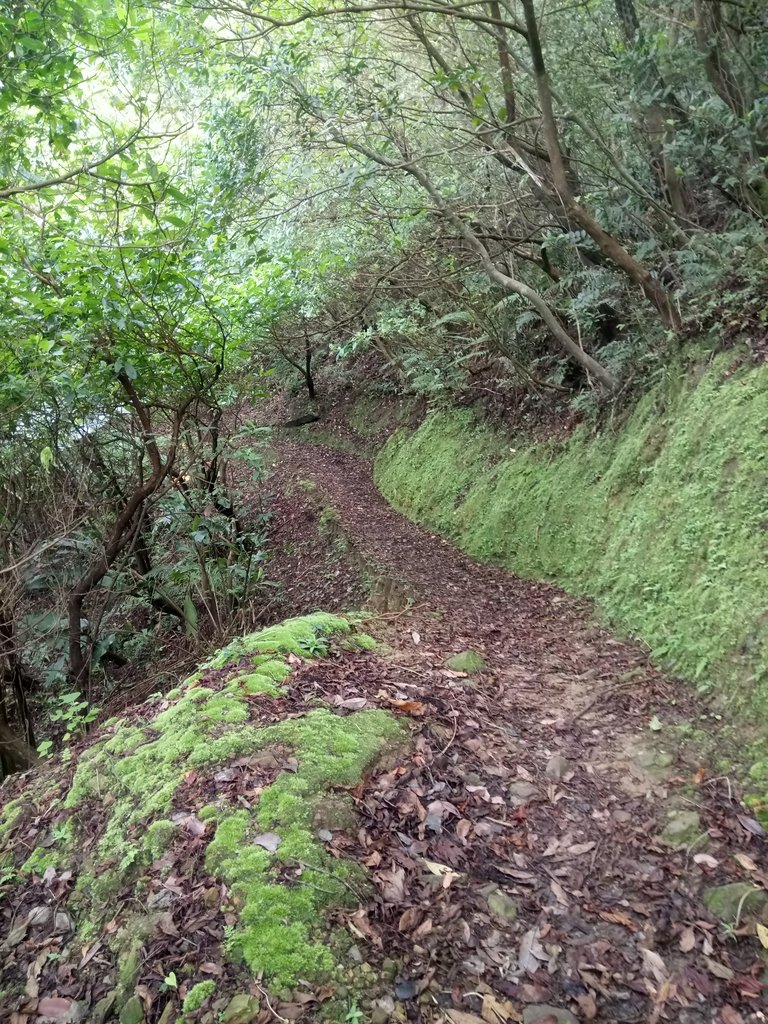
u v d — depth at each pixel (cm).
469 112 702
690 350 654
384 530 1014
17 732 661
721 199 734
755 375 552
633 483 658
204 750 343
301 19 584
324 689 411
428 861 297
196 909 265
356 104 709
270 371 1032
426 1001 239
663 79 652
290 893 264
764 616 412
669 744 392
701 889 291
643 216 736
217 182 682
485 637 583
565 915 281
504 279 782
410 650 513
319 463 1517
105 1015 242
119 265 555
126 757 362
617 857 313
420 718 393
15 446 643
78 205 518
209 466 938
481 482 962
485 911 278
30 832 343
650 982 252
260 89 681
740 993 246
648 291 682
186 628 834
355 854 291
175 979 242
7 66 354
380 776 340
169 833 300
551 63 727
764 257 591
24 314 545
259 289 832
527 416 959
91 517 697
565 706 454
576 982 252
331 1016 228
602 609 597
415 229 905
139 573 862
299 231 906
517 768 373
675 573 523
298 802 307
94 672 806
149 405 687
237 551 920
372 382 1647
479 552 870
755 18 634
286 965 240
